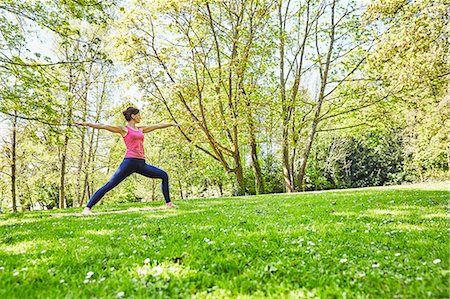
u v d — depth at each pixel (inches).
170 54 903.1
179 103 973.2
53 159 1061.8
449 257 131.2
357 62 970.7
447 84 687.1
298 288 110.3
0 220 367.2
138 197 1749.5
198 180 1577.3
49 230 253.0
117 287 115.5
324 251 153.1
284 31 990.4
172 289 111.9
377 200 362.9
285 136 988.6
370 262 132.8
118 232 224.5
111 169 1254.9
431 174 1419.8
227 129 984.3
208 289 111.5
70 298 105.5
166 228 234.7
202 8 901.2
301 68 1034.1
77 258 151.0
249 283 115.0
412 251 146.4
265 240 180.9
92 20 493.0
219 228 226.5
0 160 990.4
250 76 1031.0
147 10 853.8
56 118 502.0
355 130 1073.5
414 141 1332.4
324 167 1732.3
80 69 527.2
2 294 108.4
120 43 861.8
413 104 907.4
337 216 260.2
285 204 386.6
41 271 133.1
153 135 1395.2
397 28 692.1
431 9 611.5
